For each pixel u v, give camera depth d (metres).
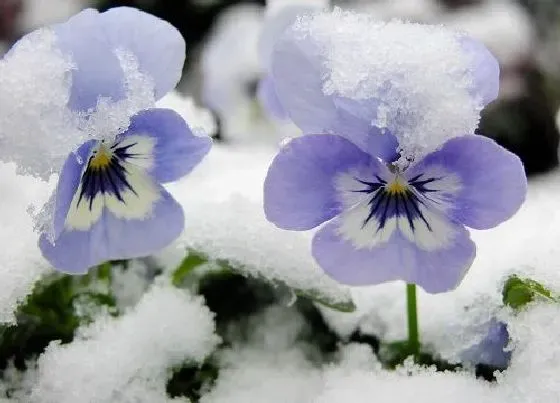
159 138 0.28
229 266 0.30
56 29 0.27
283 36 0.28
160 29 0.28
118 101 0.28
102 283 0.31
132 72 0.28
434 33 0.27
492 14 0.76
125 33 0.28
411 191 0.28
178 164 0.29
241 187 0.33
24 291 0.29
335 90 0.27
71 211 0.28
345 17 0.28
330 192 0.28
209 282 0.32
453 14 0.78
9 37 0.81
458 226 0.28
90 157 0.28
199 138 0.28
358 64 0.27
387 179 0.28
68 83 0.27
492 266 0.30
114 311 0.30
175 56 0.28
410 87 0.27
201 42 0.83
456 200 0.27
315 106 0.28
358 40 0.27
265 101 0.35
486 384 0.29
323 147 0.27
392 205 0.28
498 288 0.29
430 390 0.28
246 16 0.66
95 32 0.28
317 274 0.29
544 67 0.73
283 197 0.27
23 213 0.30
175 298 0.30
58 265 0.28
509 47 0.70
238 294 0.32
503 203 0.27
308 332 0.32
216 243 0.30
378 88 0.27
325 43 0.27
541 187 0.42
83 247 0.28
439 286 0.28
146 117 0.28
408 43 0.27
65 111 0.27
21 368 0.30
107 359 0.29
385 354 0.30
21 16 0.81
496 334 0.30
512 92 0.68
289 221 0.28
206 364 0.31
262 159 0.37
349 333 0.31
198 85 0.73
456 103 0.27
